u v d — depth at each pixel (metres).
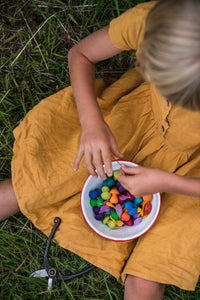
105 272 1.58
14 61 1.73
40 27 1.73
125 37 1.10
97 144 1.11
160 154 1.35
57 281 1.57
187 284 1.27
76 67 1.23
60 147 1.38
